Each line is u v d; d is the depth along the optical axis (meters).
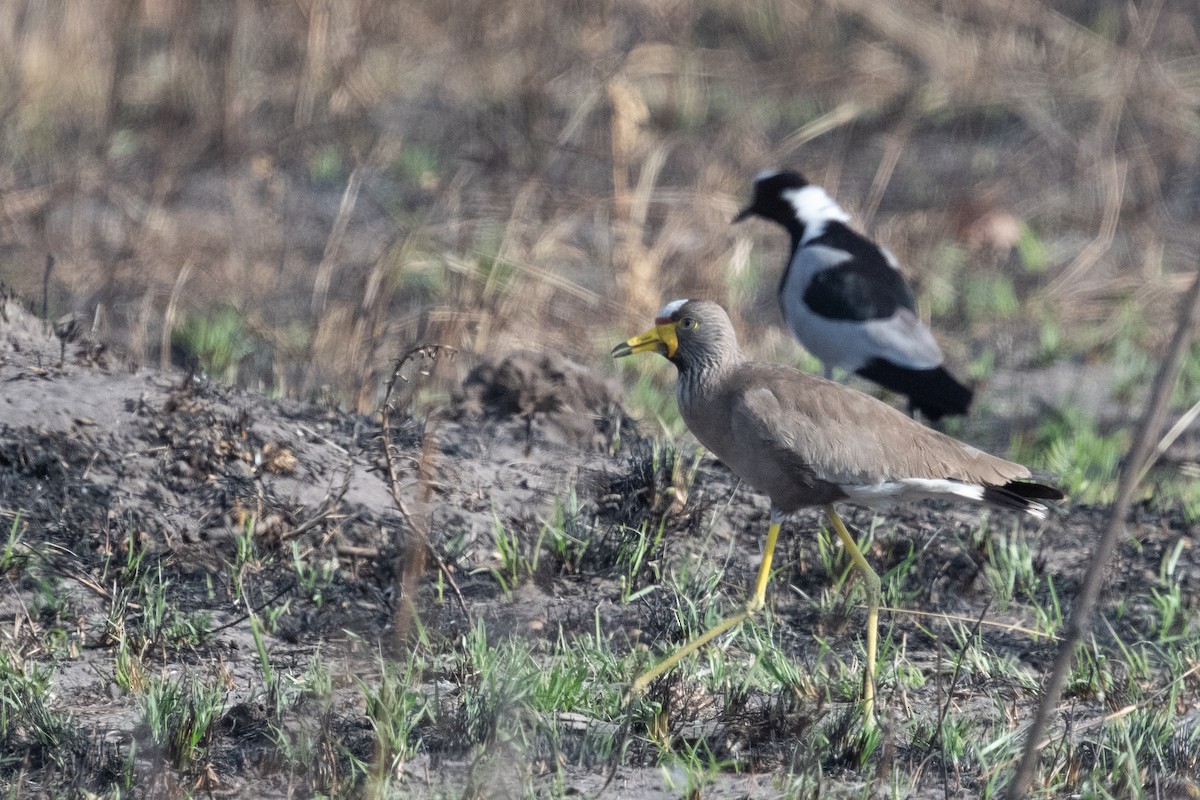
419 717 7.44
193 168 20.38
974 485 8.58
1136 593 10.11
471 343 14.70
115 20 22.08
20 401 9.90
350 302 16.02
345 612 8.87
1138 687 8.41
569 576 9.54
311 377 14.38
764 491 8.71
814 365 16.30
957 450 8.59
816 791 6.87
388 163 20.84
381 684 7.85
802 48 25.75
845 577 9.75
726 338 8.84
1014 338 17.81
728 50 25.80
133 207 18.78
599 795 6.88
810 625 9.26
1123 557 10.64
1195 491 12.47
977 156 23.11
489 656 8.12
